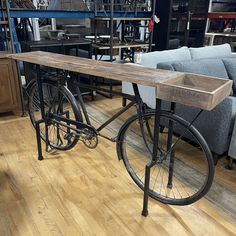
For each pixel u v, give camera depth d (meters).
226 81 1.27
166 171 2.01
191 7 4.80
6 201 1.68
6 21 2.77
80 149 2.35
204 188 1.46
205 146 1.38
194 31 5.18
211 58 2.81
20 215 1.56
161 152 1.63
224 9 5.70
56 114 2.08
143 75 1.33
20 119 2.98
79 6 3.78
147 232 1.46
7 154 2.24
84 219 1.54
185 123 1.43
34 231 1.45
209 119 1.95
